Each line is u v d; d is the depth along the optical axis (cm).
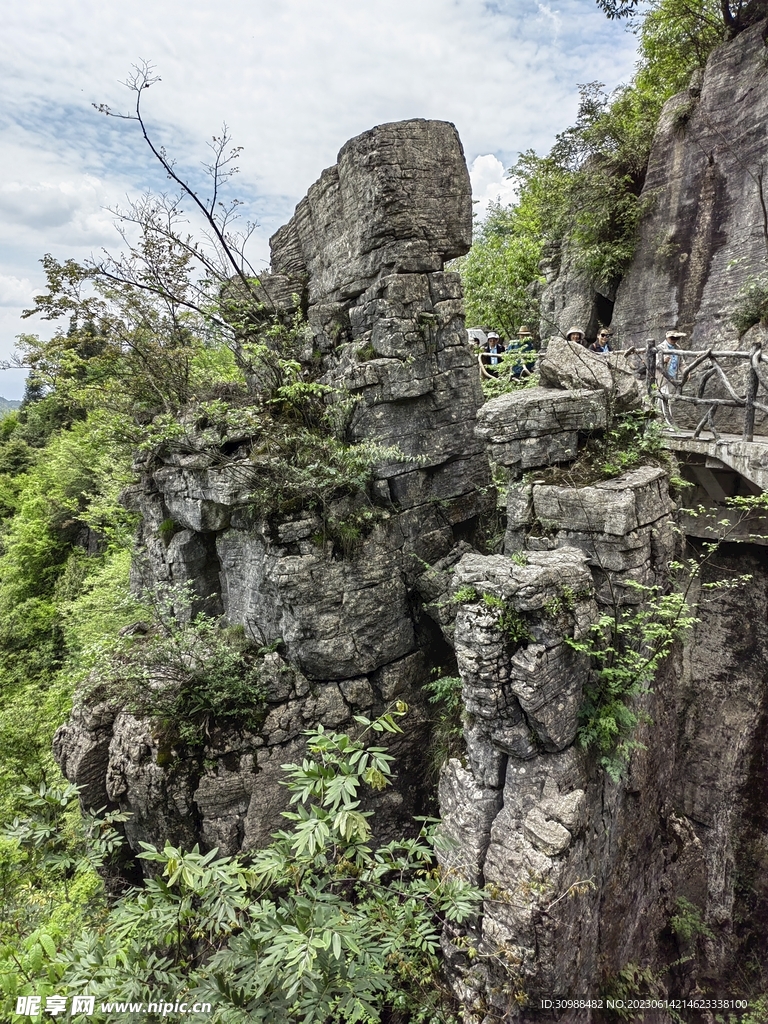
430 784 927
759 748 1059
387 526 947
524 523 799
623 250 1595
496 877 640
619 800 762
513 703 649
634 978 782
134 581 1323
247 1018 348
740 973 1023
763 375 821
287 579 867
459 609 673
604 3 1429
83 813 862
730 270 1336
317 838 346
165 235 1039
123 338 1093
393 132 899
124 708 863
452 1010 693
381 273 955
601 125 1647
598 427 799
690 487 1051
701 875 974
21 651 2334
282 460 909
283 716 870
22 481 3447
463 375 1005
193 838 835
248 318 1116
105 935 416
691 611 1130
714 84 1392
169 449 1021
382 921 477
